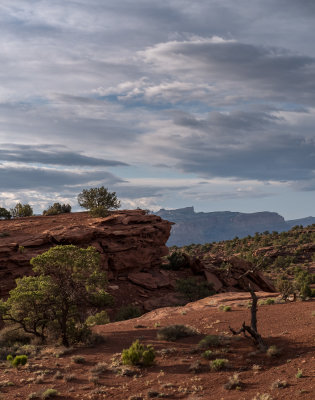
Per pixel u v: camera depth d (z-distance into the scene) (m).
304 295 31.02
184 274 57.88
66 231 47.56
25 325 23.69
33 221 56.38
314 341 15.91
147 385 14.17
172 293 48.91
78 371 16.70
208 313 26.67
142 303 44.88
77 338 22.02
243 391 12.21
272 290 58.16
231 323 22.27
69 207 76.06
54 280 22.86
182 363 16.20
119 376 15.52
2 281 38.75
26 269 40.59
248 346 17.02
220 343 17.81
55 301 22.28
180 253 61.25
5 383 15.52
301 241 134.75
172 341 19.97
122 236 51.38
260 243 146.00
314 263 106.56
